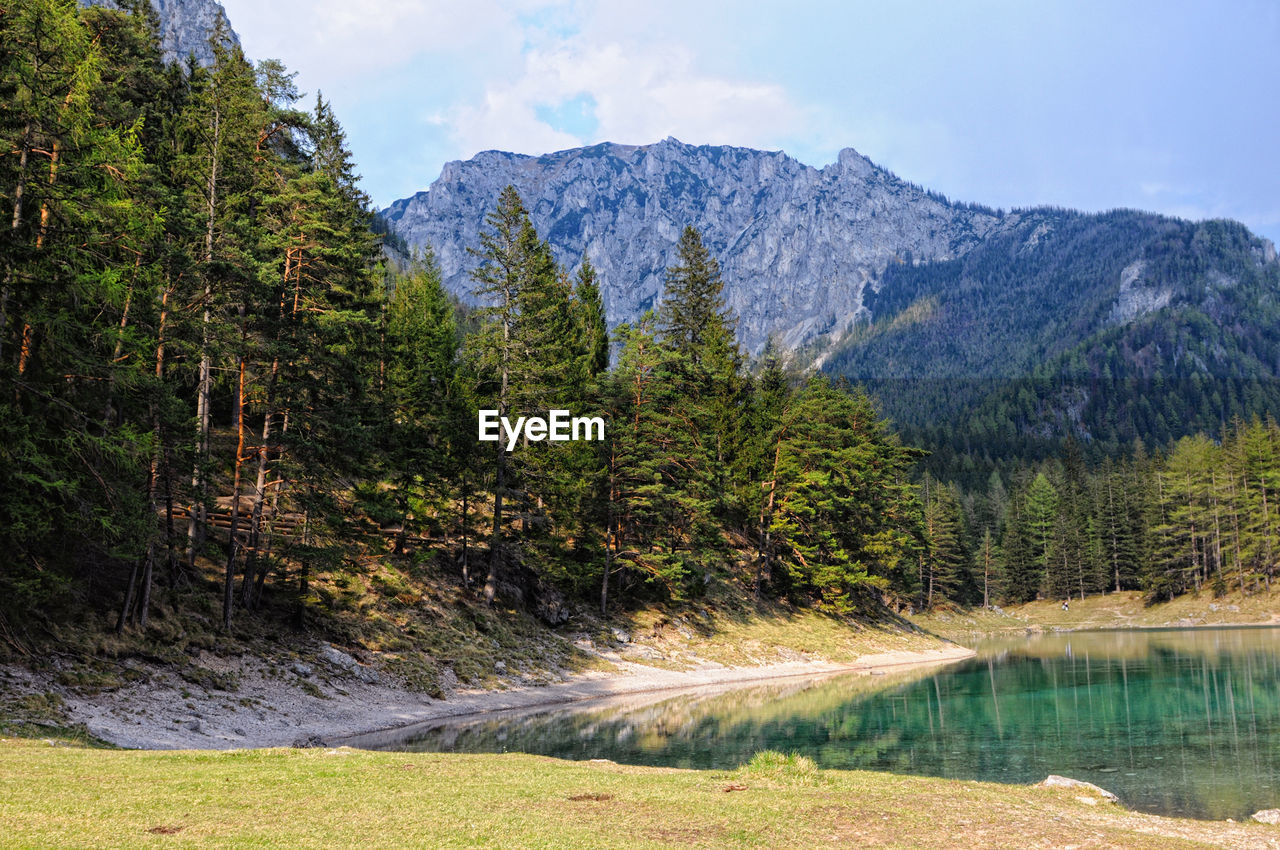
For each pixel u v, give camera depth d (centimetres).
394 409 4456
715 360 7600
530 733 3109
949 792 1664
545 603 5159
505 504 5447
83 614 2803
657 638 5497
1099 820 1545
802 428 7094
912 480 19175
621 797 1414
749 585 6950
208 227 3234
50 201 2356
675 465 5956
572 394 5738
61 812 1074
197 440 3069
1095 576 12775
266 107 3966
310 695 3192
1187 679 4869
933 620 11200
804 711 3822
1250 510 10969
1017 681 5041
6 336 2252
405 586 4494
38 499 2338
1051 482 16225
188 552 3528
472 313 5081
